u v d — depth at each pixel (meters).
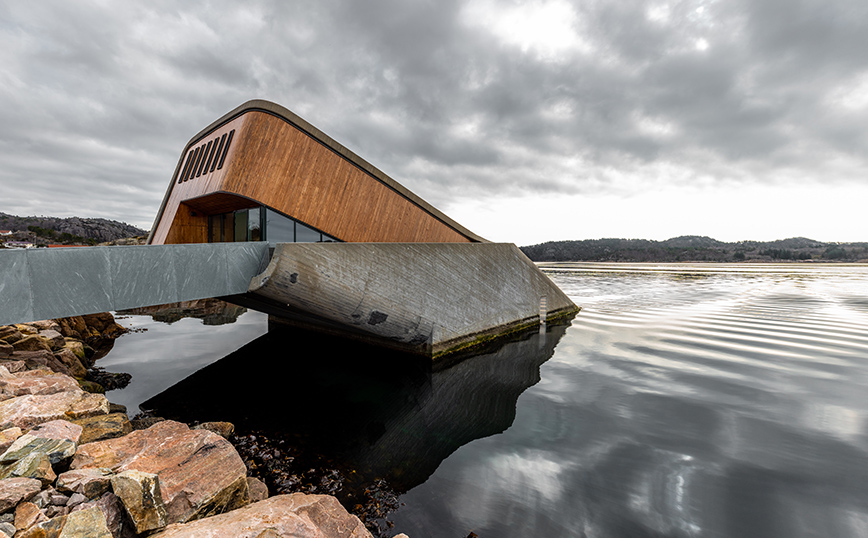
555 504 6.00
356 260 11.89
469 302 16.53
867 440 8.18
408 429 8.92
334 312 11.85
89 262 7.81
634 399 10.70
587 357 15.19
